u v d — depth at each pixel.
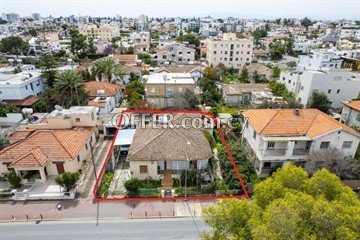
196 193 29.55
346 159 29.89
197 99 54.53
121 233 24.33
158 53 101.38
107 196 29.20
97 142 41.12
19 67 70.44
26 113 47.38
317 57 76.25
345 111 45.88
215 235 15.72
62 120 37.50
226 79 81.50
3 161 30.92
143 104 52.84
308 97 53.12
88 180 31.94
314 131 31.67
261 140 31.75
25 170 31.56
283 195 15.66
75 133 36.00
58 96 50.59
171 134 34.44
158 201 28.61
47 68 59.28
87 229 24.77
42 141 32.84
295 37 171.88
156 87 53.81
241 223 15.14
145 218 26.27
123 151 38.00
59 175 29.95
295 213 12.80
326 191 15.73
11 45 112.12
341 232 12.05
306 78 53.66
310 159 30.25
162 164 32.38
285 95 58.66
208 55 101.81
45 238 23.72
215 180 31.75
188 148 32.47
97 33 158.50
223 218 15.48
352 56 92.94
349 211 12.87
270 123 32.78
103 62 67.06
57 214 26.56
